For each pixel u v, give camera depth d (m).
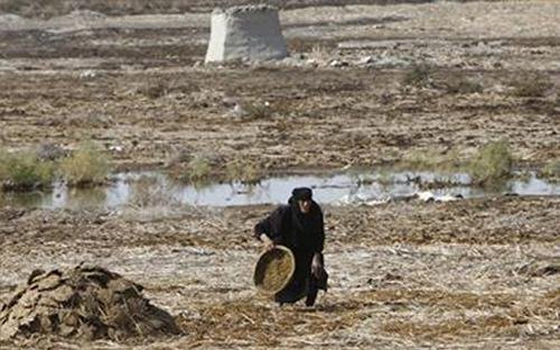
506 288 47.56
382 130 95.00
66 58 155.38
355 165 81.12
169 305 44.84
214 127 97.44
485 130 94.56
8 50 165.88
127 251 55.59
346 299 45.75
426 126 96.69
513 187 74.12
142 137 93.38
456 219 63.09
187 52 161.00
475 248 55.53
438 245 56.56
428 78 120.75
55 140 92.88
